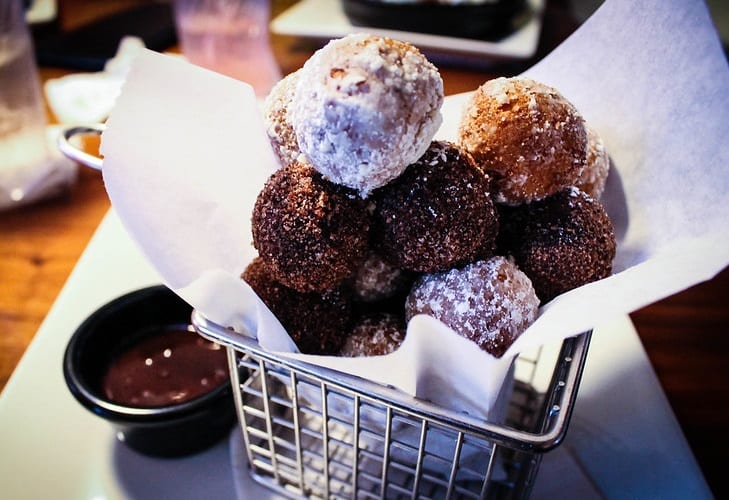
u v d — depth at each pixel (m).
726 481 0.23
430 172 0.19
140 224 0.19
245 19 0.53
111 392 0.25
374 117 0.16
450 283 0.19
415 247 0.18
